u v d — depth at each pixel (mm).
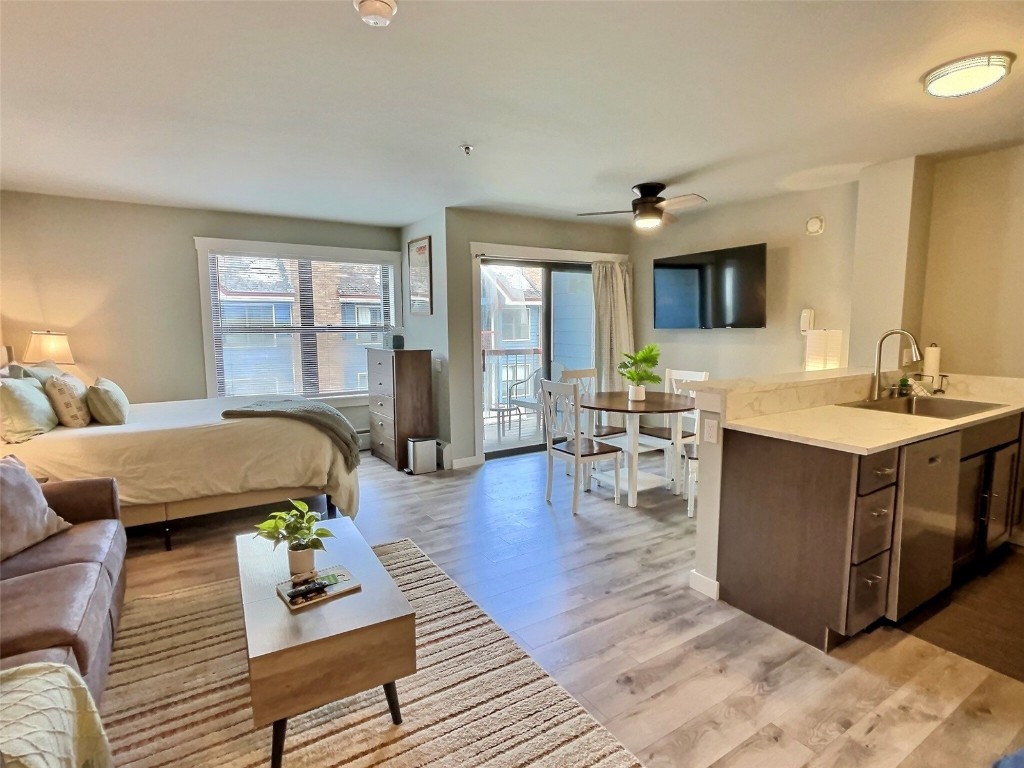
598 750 1681
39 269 4148
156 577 2842
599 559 3051
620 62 2082
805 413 2736
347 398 5633
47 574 1880
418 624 2379
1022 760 1028
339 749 1682
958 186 3295
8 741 1115
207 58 2029
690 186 4004
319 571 1910
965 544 2711
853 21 1799
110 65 2076
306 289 5367
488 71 2154
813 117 2643
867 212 3484
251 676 1465
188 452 3146
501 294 5328
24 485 2176
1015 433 2953
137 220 4488
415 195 4277
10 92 2309
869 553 2150
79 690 1350
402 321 5867
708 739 1725
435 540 3326
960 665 2102
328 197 4332
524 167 3492
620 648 2211
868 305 3502
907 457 2219
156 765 1620
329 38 1896
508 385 5473
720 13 1749
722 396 2510
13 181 3744
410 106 2500
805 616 2256
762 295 4375
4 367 3637
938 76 2154
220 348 4965
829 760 1642
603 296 5594
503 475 4777
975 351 3275
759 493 2398
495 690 1951
